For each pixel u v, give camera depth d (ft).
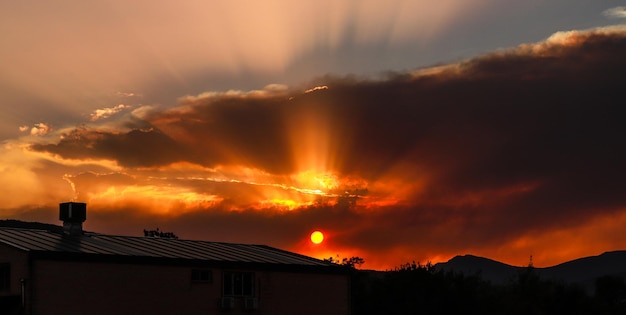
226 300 132.98
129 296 123.03
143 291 124.67
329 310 147.64
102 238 138.41
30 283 113.60
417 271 219.00
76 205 138.10
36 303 113.60
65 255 117.50
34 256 114.52
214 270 133.80
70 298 116.98
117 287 122.01
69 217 136.98
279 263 142.41
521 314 235.61
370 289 219.82
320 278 147.64
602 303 276.62
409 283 216.13
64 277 116.98
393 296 214.48
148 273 125.80
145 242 141.69
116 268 122.42
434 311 212.02
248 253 148.36
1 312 113.09
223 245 154.61
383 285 218.18
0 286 117.91
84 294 118.42
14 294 114.83
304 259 154.30
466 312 213.66
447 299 213.66
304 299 144.46
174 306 127.75
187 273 130.31
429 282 216.13
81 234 137.80
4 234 128.47
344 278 151.12
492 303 224.94
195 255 135.13
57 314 115.34
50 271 115.75
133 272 124.16
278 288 141.28
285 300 141.90
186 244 146.61
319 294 146.92
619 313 274.57
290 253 159.02
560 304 263.49
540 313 239.91
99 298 119.85
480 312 217.36
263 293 139.13
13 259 116.57
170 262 128.47
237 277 136.87
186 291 129.70
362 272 227.81
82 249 123.44
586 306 267.39
